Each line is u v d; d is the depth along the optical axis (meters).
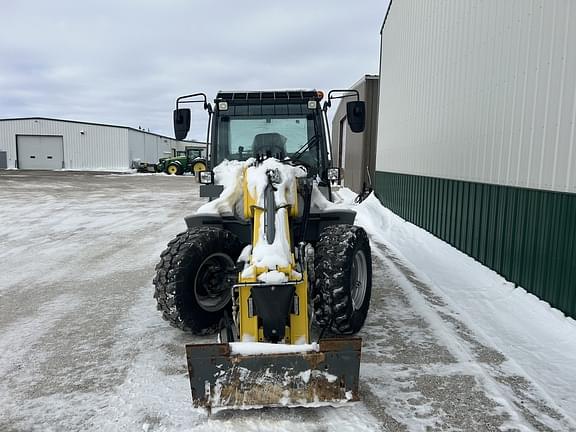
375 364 3.50
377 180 13.66
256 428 2.71
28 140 47.50
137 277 6.07
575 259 4.02
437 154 7.95
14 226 10.39
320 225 4.41
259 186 3.45
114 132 48.47
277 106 5.20
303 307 3.14
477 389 3.14
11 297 5.29
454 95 7.10
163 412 2.91
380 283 5.50
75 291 5.49
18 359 3.70
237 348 2.74
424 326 4.21
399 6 10.95
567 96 4.13
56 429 2.77
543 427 2.73
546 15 4.48
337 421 2.78
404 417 2.82
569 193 4.09
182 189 21.31
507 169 5.32
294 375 2.72
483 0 6.00
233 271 4.01
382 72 13.21
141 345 3.92
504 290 5.06
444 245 7.33
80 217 11.77
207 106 5.12
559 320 4.09
